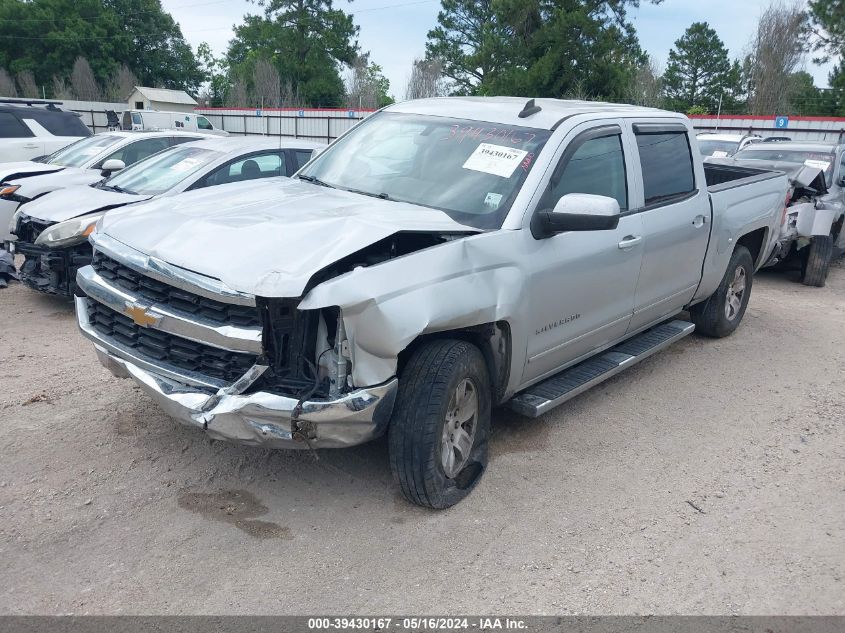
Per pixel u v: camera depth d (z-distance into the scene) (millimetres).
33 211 7320
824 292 9969
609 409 5453
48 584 3199
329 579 3336
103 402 5035
